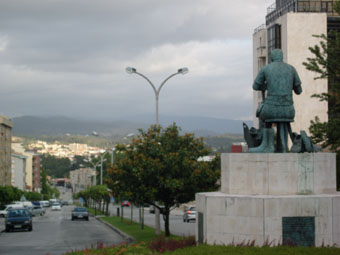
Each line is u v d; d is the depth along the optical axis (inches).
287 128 695.7
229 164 665.6
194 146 1059.9
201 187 1032.2
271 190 643.5
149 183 1009.5
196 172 997.2
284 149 681.6
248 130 701.3
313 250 561.0
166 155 992.2
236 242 621.3
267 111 678.5
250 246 593.0
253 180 649.6
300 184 644.7
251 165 651.5
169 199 1055.0
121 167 1024.2
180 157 999.6
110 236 1257.4
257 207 613.0
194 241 697.6
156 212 1148.5
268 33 2411.4
